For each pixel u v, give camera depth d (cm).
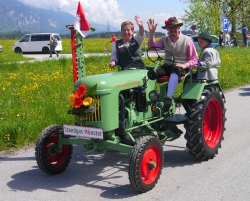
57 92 1053
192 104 547
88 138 455
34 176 518
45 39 3438
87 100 446
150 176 459
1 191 467
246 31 3244
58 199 441
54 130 502
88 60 1969
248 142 660
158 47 555
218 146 584
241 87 1270
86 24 611
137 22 554
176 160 575
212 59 556
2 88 1125
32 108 837
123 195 448
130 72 510
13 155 611
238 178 496
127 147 454
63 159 528
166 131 548
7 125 690
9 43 5719
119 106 473
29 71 1622
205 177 502
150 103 522
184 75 546
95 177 511
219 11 3547
